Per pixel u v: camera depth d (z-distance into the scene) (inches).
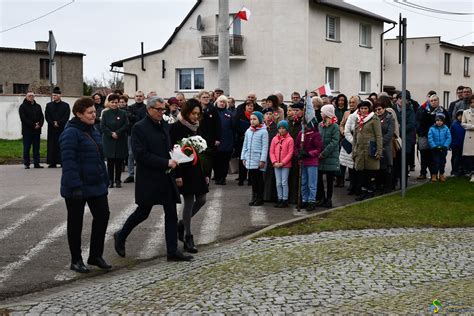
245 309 242.2
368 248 340.5
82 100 307.6
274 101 492.4
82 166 307.4
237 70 1422.2
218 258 329.7
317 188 483.8
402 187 508.7
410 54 2075.5
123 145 572.1
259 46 1395.2
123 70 1573.6
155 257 340.8
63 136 304.5
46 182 617.6
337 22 1482.5
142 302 255.0
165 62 1529.3
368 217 425.1
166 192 324.5
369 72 1611.7
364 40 1610.5
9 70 1929.1
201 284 279.0
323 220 417.1
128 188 573.6
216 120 570.6
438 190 542.3
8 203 495.5
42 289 285.6
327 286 271.4
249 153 485.4
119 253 337.7
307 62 1358.3
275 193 500.7
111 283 286.8
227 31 731.4
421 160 629.0
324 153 468.8
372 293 260.8
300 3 1354.6
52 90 797.9
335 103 609.0
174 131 345.4
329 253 330.6
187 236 348.2
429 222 410.6
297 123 484.4
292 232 385.1
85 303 255.9
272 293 262.4
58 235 388.8
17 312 244.7
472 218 422.6
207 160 349.7
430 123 611.8
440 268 300.2
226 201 508.7
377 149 490.6
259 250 343.3
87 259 335.0
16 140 1074.1
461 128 632.4
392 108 555.2
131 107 612.7
